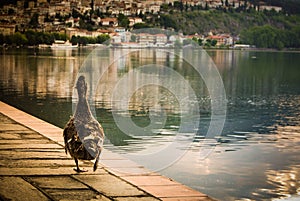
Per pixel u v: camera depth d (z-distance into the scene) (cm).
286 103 2089
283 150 845
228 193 519
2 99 1689
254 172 633
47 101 1633
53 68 3203
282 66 4656
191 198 370
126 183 400
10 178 403
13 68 3184
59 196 363
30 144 530
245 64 4709
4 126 646
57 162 457
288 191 539
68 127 427
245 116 1541
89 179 408
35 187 382
